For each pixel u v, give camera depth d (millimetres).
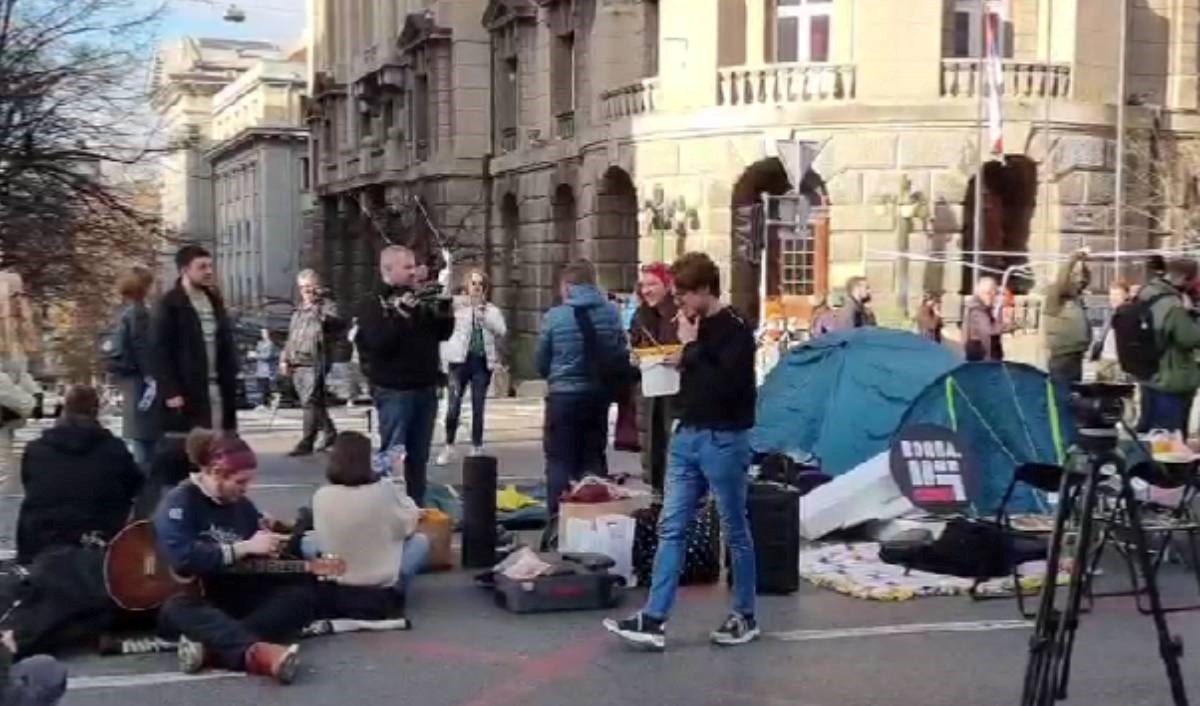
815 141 25312
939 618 8867
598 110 34406
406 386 10469
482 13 43844
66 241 27031
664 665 7770
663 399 10789
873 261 27562
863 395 12336
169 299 10234
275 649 7383
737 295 29062
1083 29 28312
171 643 7898
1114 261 26688
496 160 42719
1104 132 28422
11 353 10820
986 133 27344
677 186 29922
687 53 29969
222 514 7734
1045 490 9906
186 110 107438
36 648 7707
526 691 7285
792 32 29766
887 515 11102
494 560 10195
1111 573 10133
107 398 23828
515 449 17641
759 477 10703
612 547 9500
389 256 10500
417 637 8312
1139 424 12969
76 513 8508
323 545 8445
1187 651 8234
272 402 25922
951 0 28719
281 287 86000
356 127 56500
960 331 25188
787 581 9477
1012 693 7328
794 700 7176
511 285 42312
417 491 10633
